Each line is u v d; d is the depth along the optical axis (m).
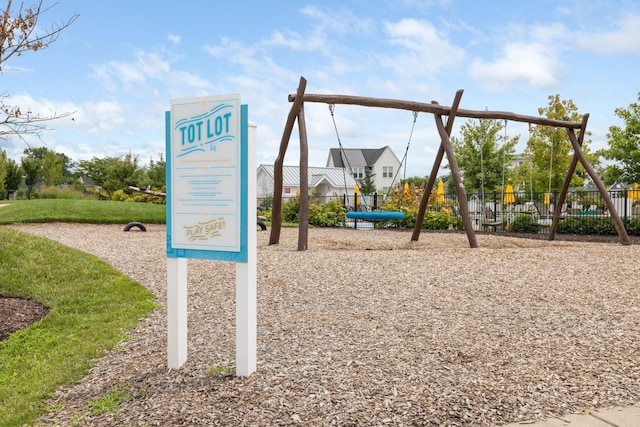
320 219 20.67
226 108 3.74
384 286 6.77
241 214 3.74
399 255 9.30
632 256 9.14
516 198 21.30
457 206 20.69
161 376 3.91
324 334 4.83
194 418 3.18
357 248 11.48
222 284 7.13
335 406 3.28
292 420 3.11
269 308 5.82
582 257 9.01
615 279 7.14
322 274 7.59
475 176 31.14
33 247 8.55
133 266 8.52
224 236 3.80
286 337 4.76
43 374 4.19
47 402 3.67
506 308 5.69
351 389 3.53
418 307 5.76
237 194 3.74
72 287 6.98
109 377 4.04
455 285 6.79
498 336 4.73
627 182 22.30
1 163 40.75
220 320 5.44
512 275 7.40
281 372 3.86
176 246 3.99
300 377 3.75
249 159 3.73
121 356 4.53
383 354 4.25
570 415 3.18
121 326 5.40
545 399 3.40
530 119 12.32
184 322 4.09
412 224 19.30
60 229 15.08
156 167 39.12
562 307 5.72
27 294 6.75
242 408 3.28
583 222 16.34
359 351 4.33
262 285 6.96
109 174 37.53
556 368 3.95
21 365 4.46
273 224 11.41
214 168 3.81
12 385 4.02
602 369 3.92
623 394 3.48
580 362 4.07
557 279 7.13
